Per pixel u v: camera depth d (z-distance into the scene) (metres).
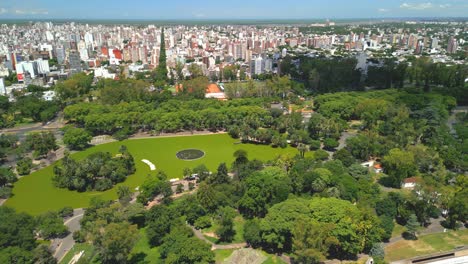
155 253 122.31
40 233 132.75
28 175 190.00
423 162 184.50
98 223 110.38
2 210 130.00
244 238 130.88
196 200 150.62
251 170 174.00
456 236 131.00
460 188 151.00
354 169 174.38
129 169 192.88
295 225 116.06
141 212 142.50
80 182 172.38
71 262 117.69
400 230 134.75
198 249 109.75
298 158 185.12
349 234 114.38
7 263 102.00
